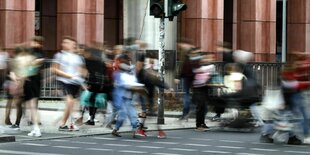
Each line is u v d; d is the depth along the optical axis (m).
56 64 22.78
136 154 18.20
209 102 24.98
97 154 18.06
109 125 23.89
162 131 22.25
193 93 24.66
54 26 47.94
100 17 39.44
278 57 57.00
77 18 38.78
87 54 24.44
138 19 37.19
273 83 33.72
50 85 36.72
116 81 22.25
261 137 21.33
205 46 42.41
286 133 20.86
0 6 36.97
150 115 24.81
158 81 24.05
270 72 33.97
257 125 24.36
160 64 26.06
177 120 27.91
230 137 22.66
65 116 22.95
